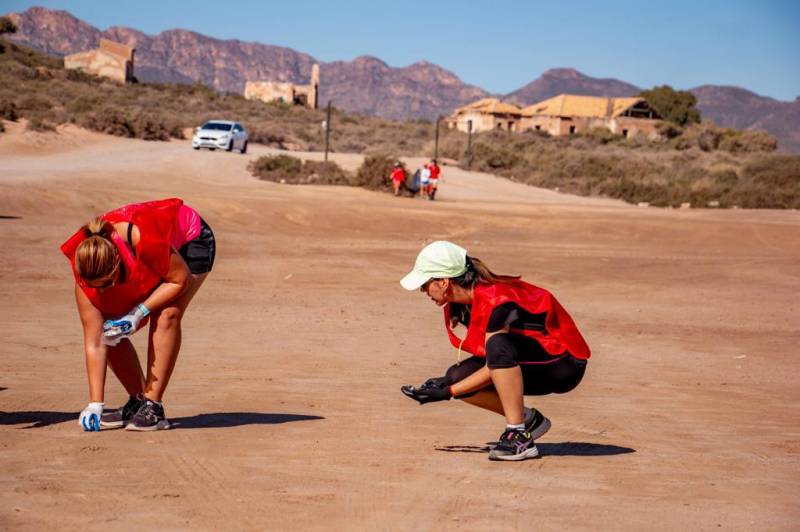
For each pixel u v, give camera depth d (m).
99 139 52.53
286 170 41.47
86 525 3.99
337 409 7.21
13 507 4.21
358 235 26.88
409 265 20.86
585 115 122.19
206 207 27.98
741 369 10.49
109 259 5.67
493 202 39.72
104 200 26.80
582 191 54.91
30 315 12.29
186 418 6.63
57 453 5.38
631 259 23.77
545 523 4.23
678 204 50.12
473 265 5.49
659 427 6.93
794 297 17.92
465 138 94.81
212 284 16.55
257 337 11.42
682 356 11.35
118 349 6.23
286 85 150.75
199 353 10.02
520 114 124.56
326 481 4.91
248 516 4.21
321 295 16.03
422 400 5.61
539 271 20.80
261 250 21.97
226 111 93.75
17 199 25.14
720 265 22.84
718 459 5.82
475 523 4.21
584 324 14.06
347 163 50.12
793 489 5.03
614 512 4.45
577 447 6.09
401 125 110.62
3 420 6.29
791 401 8.43
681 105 140.12
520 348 5.49
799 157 70.62
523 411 5.61
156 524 4.04
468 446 5.99
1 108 52.16
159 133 59.28
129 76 115.19
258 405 7.27
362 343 11.27
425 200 37.94
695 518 4.38
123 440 5.80
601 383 9.18
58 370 8.52
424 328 12.89
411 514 4.33
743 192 53.78
